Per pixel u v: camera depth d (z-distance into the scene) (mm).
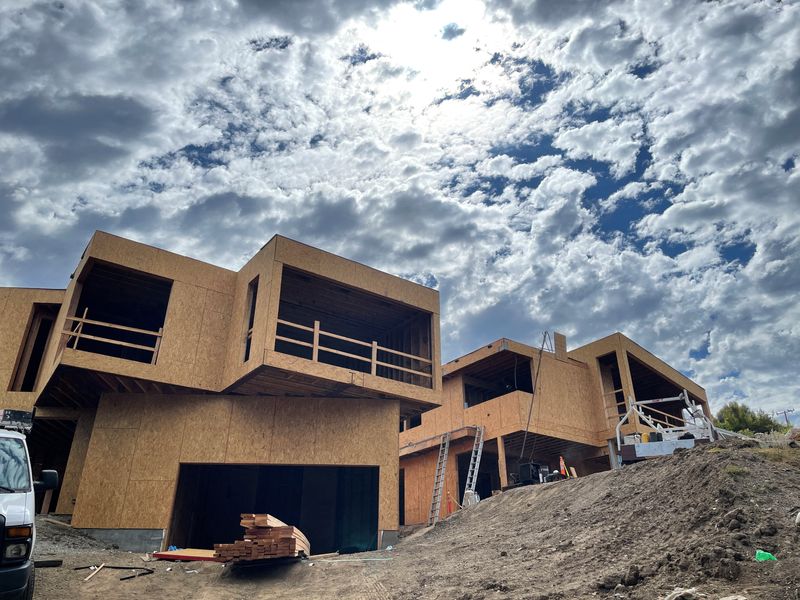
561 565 8375
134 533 14047
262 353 14398
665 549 7461
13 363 18297
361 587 9586
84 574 10188
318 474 21797
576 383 23938
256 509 20984
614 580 7043
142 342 20125
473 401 24750
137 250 15758
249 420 15867
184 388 15562
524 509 13516
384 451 16766
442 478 20734
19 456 8070
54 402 16719
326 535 20797
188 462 15016
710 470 8938
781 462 8938
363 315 19625
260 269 16031
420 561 10953
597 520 9992
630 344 24469
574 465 24297
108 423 15039
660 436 14836
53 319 19734
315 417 16500
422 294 18891
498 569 8984
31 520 6926
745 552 6562
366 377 16312
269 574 10867
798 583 5668
